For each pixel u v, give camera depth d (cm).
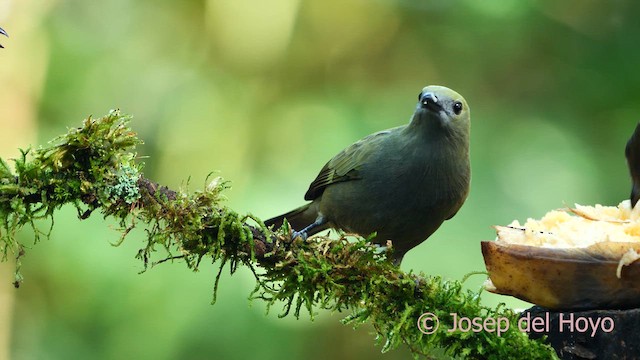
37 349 1194
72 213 1180
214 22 1399
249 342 1150
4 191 514
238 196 1234
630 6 1357
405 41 1403
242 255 550
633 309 508
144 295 1166
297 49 1407
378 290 560
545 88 1362
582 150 1302
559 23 1364
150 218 541
